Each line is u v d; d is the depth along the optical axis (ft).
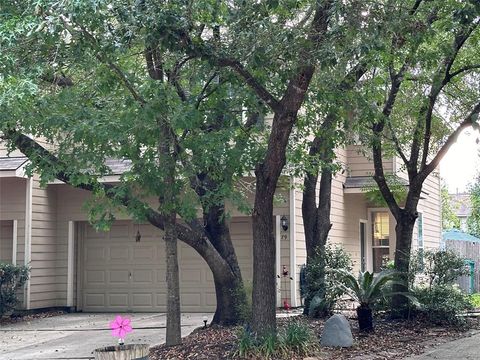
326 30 32.42
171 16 30.25
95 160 31.45
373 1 32.04
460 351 34.12
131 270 58.70
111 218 31.91
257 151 33.63
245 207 33.99
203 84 36.88
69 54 32.78
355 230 66.59
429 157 57.41
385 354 33.35
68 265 58.75
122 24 30.99
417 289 44.27
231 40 33.22
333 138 38.52
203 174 37.96
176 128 31.32
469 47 42.91
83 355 36.32
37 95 31.42
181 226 38.73
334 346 35.14
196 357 31.53
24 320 52.80
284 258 53.88
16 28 28.96
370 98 39.27
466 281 74.79
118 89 32.86
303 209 47.29
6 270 51.93
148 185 31.24
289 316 46.96
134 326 46.85
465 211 160.76
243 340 31.30
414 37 34.40
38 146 33.27
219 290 40.34
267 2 30.40
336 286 41.91
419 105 43.42
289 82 33.37
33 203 56.59
